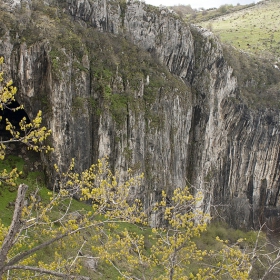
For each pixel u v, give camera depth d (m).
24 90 35.50
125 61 44.00
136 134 41.50
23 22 35.66
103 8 44.12
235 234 55.09
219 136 59.66
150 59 47.50
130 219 17.28
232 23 129.12
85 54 38.34
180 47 51.28
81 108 37.00
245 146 64.56
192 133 54.88
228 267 17.50
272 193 69.75
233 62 63.28
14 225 12.89
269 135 66.50
